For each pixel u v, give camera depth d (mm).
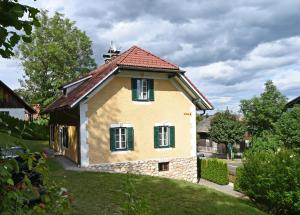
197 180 20656
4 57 2783
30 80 46312
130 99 18344
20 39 2732
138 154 18438
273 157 14367
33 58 45875
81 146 16938
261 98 44625
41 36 46531
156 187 13156
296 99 34062
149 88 18844
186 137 19969
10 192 2539
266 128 44344
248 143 48438
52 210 3059
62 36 47250
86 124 17094
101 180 13297
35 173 3115
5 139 2984
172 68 18688
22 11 2537
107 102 17672
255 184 14508
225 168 20094
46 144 29438
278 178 13297
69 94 20344
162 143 19391
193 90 19516
